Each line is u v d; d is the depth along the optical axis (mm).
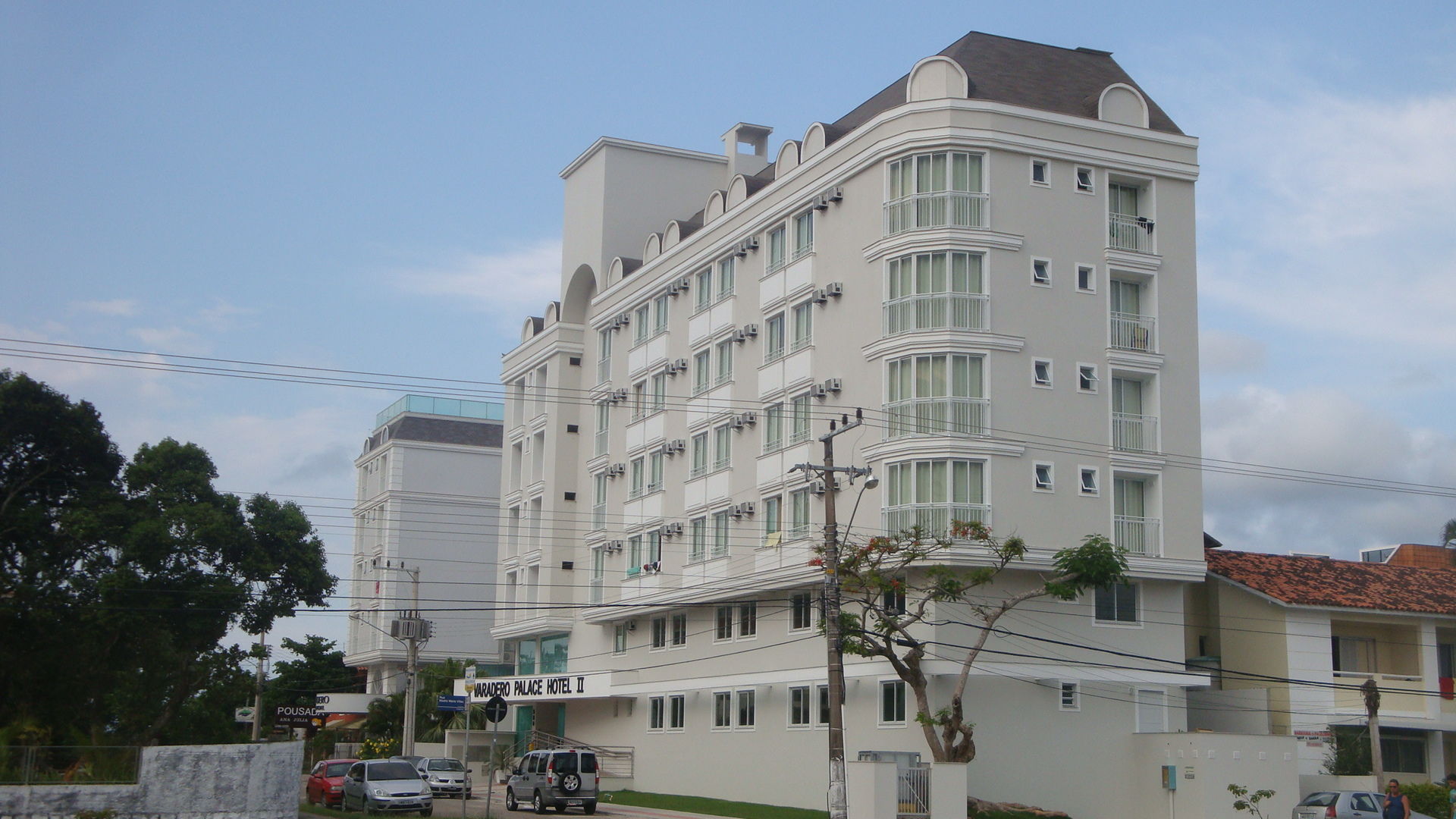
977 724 43906
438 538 93625
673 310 60250
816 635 48719
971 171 46469
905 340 45719
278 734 85625
